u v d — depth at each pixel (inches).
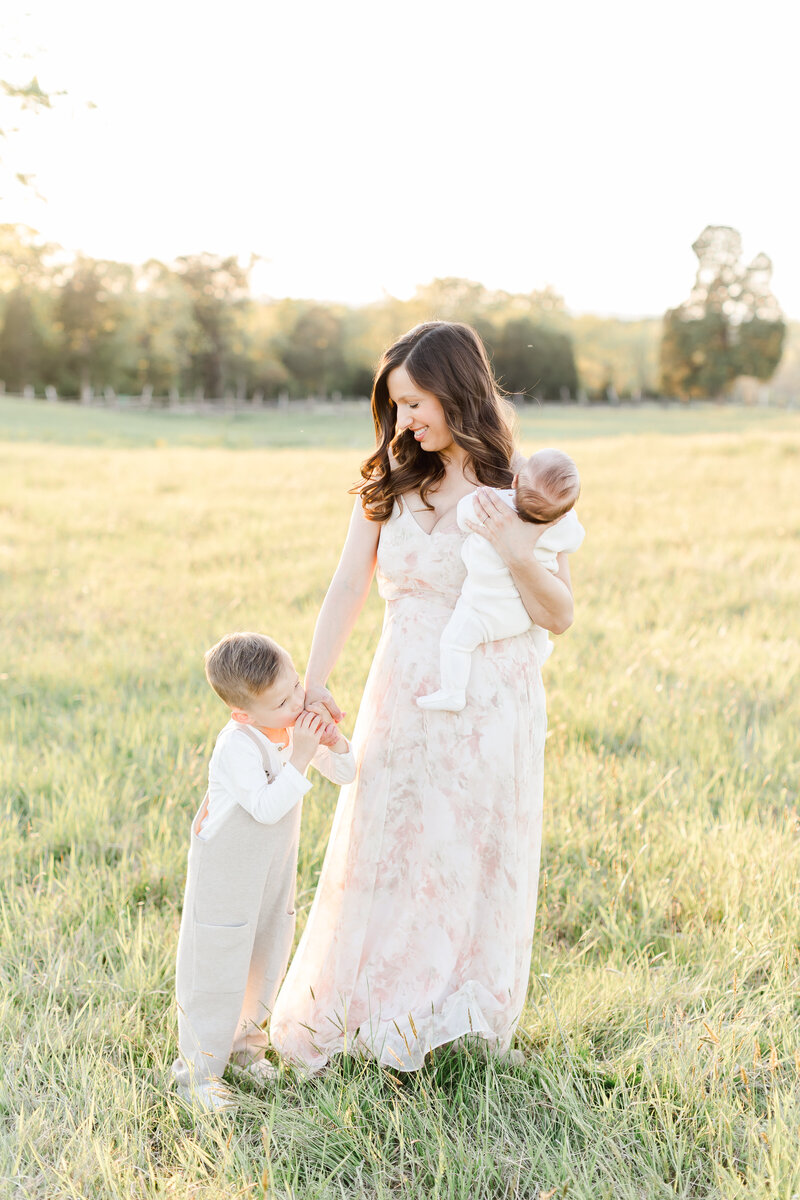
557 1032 105.7
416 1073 99.7
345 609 101.7
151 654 251.4
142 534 457.7
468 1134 91.7
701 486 621.0
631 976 114.0
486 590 91.8
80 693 222.5
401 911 99.4
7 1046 103.2
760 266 3031.5
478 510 90.5
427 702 94.0
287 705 91.8
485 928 97.1
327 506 560.1
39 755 184.5
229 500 582.6
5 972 114.8
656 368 3287.4
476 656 94.6
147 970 115.0
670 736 193.9
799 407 2775.6
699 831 147.5
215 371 3078.2
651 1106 95.3
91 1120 90.0
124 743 187.5
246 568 366.0
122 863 140.5
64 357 2792.8
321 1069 100.6
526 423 1689.2
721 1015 107.1
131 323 2837.1
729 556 394.6
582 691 217.6
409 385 92.7
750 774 176.7
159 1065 100.9
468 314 3430.1
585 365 3262.8
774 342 3046.3
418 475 97.7
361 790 99.3
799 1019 108.1
